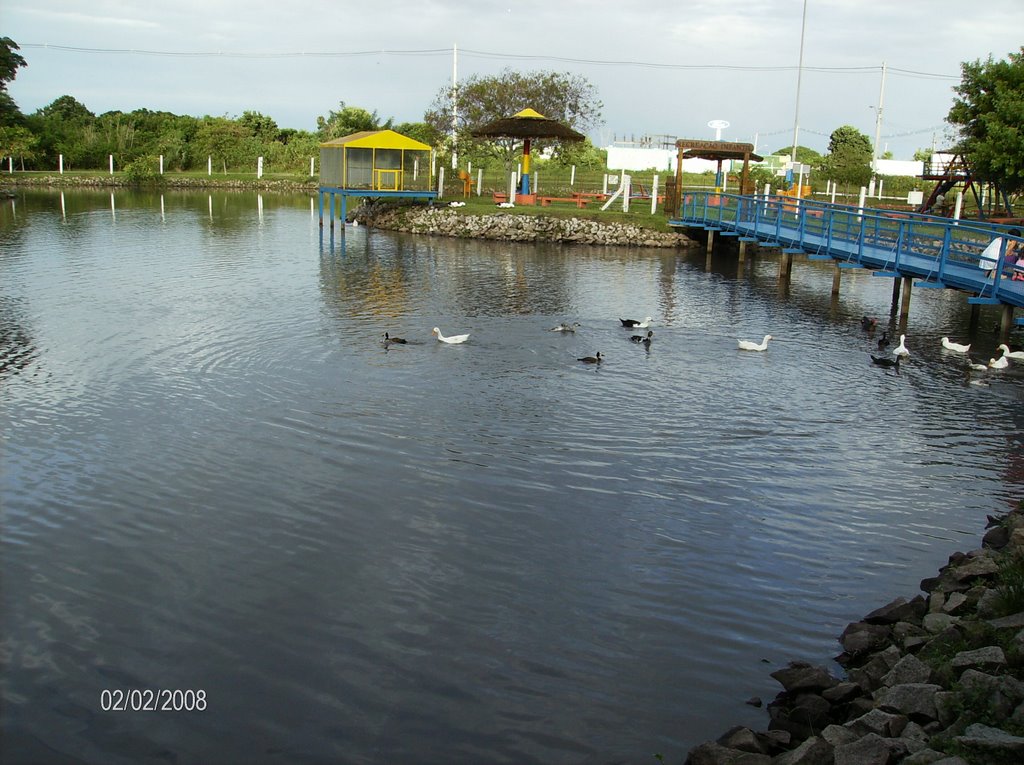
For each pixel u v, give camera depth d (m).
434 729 7.28
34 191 69.69
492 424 14.77
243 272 31.22
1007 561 9.28
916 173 74.62
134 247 37.56
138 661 8.14
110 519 11.00
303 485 12.10
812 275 35.88
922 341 22.45
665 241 45.25
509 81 59.53
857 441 14.42
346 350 19.55
